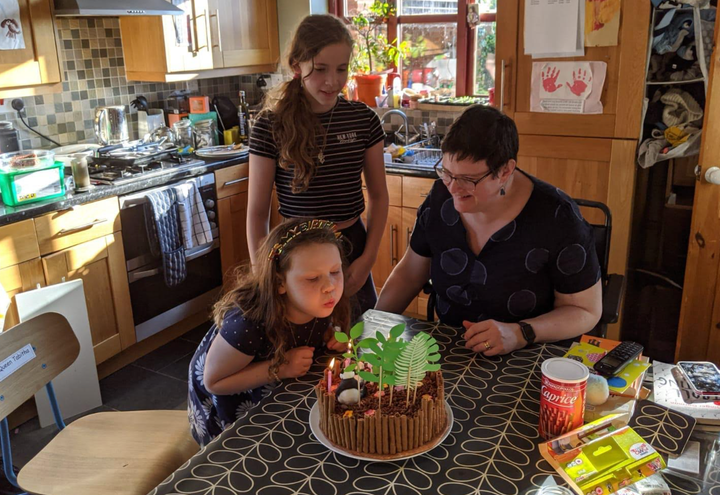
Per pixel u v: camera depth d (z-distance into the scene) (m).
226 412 1.34
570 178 2.63
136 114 3.46
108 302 2.78
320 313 1.23
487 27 3.47
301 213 1.94
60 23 3.04
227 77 3.97
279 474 0.97
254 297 1.31
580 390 1.02
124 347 2.88
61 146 3.12
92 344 2.66
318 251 1.21
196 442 1.60
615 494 0.92
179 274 2.99
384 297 1.71
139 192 2.83
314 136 1.83
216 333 1.42
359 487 0.94
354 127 1.91
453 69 3.64
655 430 1.06
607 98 2.46
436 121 3.58
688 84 2.39
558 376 1.02
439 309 1.66
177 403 2.68
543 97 2.58
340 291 1.25
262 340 1.28
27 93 2.65
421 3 3.63
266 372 1.27
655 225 2.65
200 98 3.50
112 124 3.20
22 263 2.41
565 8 2.44
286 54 1.79
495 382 1.24
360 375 1.02
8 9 2.48
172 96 3.61
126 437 1.64
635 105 2.40
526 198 1.46
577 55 2.47
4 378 1.45
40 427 2.49
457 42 3.56
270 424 1.11
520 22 2.55
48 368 1.57
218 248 3.32
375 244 2.02
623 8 2.33
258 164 1.87
